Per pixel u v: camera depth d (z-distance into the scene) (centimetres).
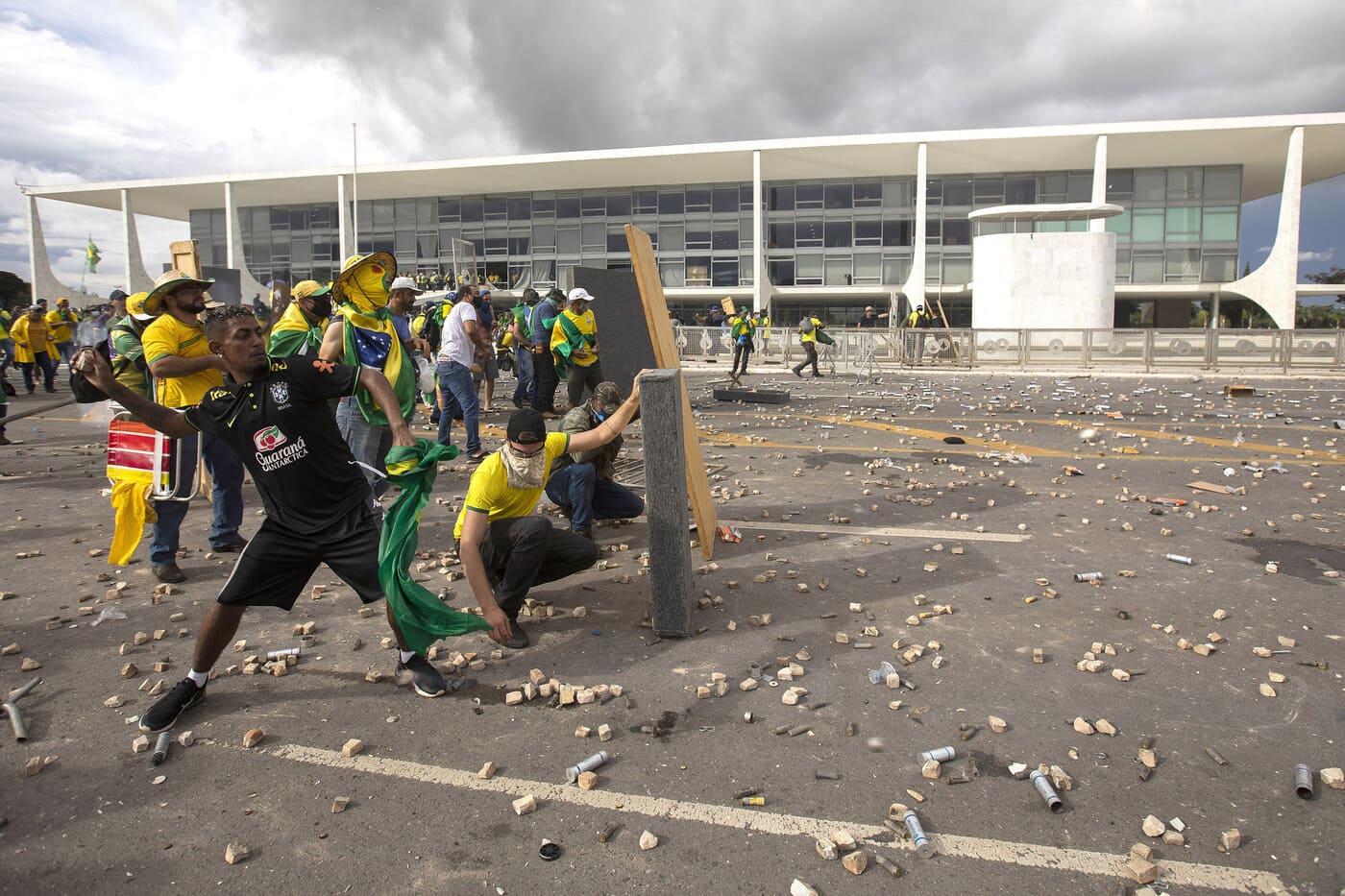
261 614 469
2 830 274
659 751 320
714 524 569
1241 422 1233
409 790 296
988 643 418
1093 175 4028
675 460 413
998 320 2870
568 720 345
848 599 483
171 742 329
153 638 432
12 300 5488
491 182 4466
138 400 330
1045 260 2819
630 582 514
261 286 5000
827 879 247
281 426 331
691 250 4550
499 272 4734
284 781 302
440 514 693
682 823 275
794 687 372
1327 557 555
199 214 5072
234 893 244
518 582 423
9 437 1179
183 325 500
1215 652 405
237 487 580
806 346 2247
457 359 920
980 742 324
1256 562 549
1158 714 346
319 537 343
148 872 253
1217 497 731
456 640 429
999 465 895
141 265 4769
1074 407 1440
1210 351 2325
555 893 242
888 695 364
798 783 298
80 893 244
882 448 1005
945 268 4353
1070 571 531
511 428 400
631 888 244
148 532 645
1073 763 309
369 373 342
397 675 383
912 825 267
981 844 263
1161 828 265
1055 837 266
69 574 540
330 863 256
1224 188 4072
